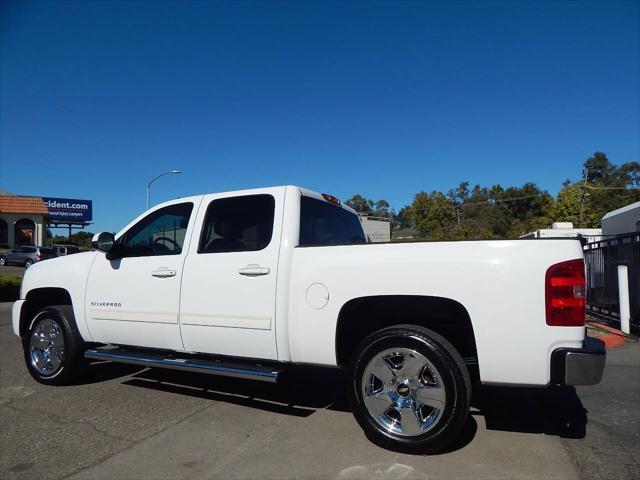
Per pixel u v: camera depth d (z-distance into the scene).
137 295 4.83
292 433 3.99
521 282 3.36
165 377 5.76
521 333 3.34
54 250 33.56
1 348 7.55
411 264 3.63
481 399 4.95
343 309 3.85
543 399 4.95
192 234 4.69
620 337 8.72
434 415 3.52
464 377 3.46
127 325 4.89
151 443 3.79
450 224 65.25
